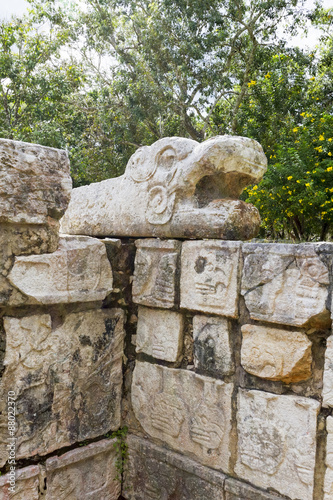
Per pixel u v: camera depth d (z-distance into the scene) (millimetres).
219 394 2293
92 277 2496
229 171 2469
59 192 2297
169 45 9547
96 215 3145
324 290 1848
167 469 2551
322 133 5496
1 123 10922
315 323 1911
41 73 11281
